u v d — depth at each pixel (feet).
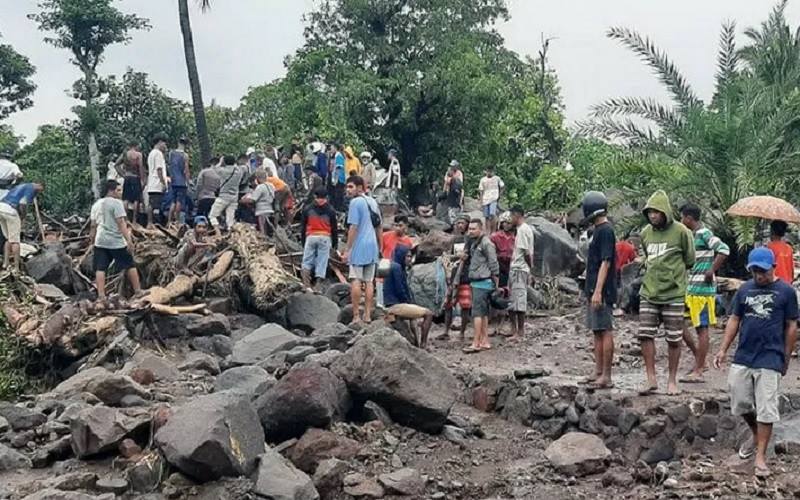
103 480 24.47
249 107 134.72
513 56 114.01
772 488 25.08
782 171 51.42
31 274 48.75
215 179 57.77
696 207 33.73
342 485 25.41
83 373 33.58
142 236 51.24
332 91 108.99
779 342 25.73
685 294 30.32
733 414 27.66
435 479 26.35
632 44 54.44
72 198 108.78
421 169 112.37
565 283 56.90
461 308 43.06
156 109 115.44
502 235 45.11
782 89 55.77
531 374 33.19
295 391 27.09
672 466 27.61
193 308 41.57
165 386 32.60
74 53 114.52
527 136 120.06
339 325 38.73
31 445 27.37
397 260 44.98
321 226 45.62
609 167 53.16
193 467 24.13
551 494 25.96
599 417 29.86
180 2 79.05
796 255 52.65
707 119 51.75
